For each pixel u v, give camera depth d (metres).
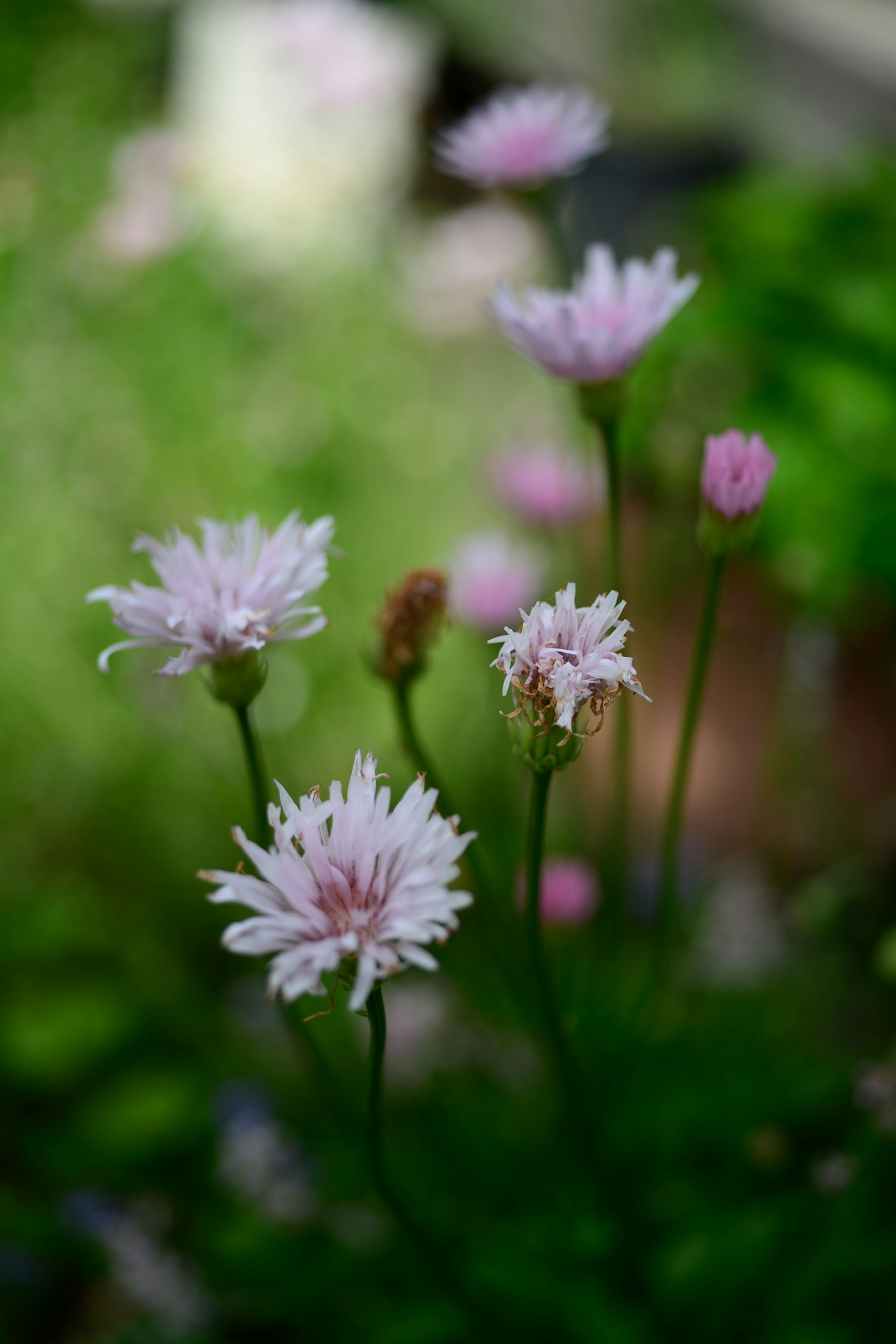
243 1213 0.55
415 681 0.47
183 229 0.96
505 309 0.46
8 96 1.34
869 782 0.63
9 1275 0.57
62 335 1.01
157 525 0.89
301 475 0.93
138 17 1.49
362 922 0.39
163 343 1.00
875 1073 0.50
